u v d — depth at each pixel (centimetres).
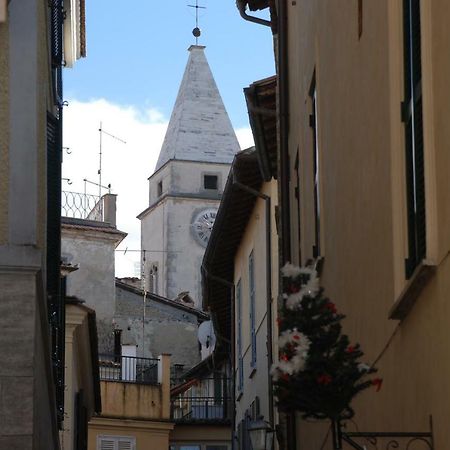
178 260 11031
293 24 1961
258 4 2317
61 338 1617
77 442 2542
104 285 5916
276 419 2483
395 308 959
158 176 11531
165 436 4206
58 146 1431
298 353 929
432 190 869
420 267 865
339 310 1328
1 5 1014
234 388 3322
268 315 2509
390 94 1007
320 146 1516
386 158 1044
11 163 1032
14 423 984
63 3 1675
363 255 1173
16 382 991
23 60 1047
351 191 1248
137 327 6256
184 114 11544
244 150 2556
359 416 1175
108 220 6525
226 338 3653
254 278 2850
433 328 872
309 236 1672
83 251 5919
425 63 881
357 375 935
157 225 11331
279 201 2080
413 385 945
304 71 1734
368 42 1134
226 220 2961
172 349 6294
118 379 4294
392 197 1001
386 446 970
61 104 1636
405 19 980
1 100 1039
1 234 1018
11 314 1001
